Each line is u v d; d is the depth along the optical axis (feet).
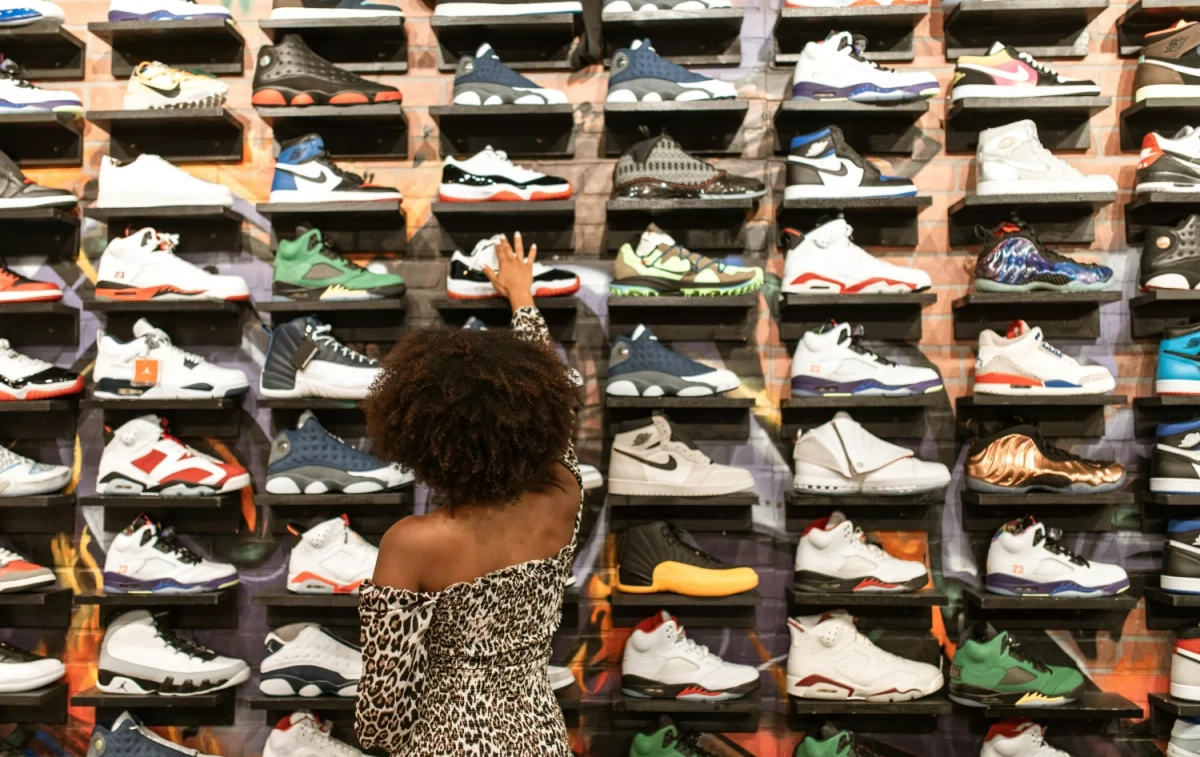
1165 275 8.34
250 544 8.82
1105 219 8.87
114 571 8.18
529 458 4.22
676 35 8.96
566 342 8.91
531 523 4.53
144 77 8.56
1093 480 8.07
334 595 8.10
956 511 8.76
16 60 9.09
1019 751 8.13
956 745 8.58
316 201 8.46
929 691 8.09
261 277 9.02
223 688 8.34
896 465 8.15
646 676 8.07
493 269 8.24
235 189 9.06
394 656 4.09
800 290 8.41
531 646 4.47
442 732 4.24
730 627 8.70
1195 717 8.12
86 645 8.80
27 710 8.75
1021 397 8.19
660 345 8.38
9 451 8.45
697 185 8.36
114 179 8.47
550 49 8.99
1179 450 8.20
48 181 9.11
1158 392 8.47
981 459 8.20
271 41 8.96
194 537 8.82
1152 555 8.67
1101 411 8.70
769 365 8.87
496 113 8.48
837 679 8.05
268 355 8.37
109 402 8.31
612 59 8.61
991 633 8.11
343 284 8.43
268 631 8.73
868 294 8.29
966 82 8.41
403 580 4.18
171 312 8.95
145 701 8.14
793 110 8.44
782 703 8.65
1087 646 8.63
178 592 8.21
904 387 8.29
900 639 8.55
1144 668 8.59
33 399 8.39
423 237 9.01
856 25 8.82
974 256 8.89
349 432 8.89
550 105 8.43
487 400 4.08
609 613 8.73
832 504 8.34
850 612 8.67
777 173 8.95
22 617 8.80
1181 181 8.30
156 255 8.46
